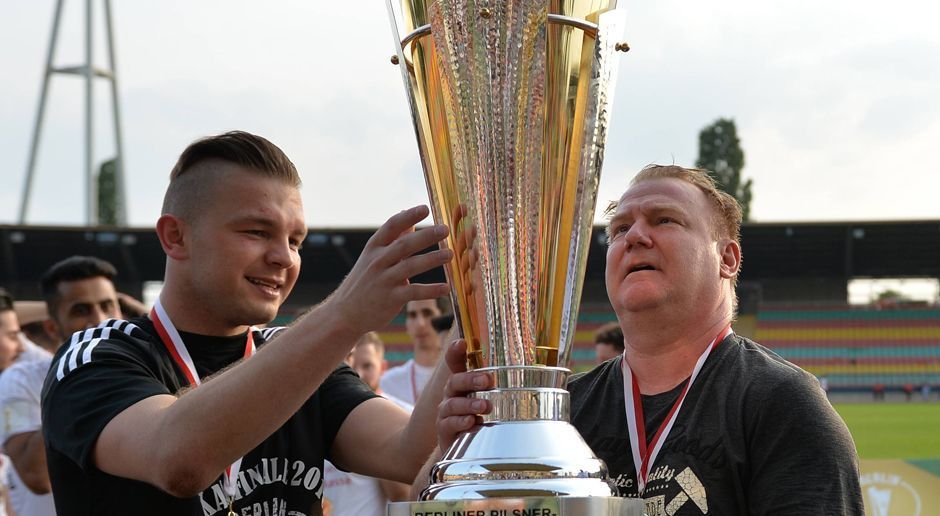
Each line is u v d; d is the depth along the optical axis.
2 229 33.16
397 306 1.37
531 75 1.33
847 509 1.82
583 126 1.34
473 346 1.39
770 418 1.91
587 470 1.26
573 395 2.31
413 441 1.98
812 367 40.44
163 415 1.65
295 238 2.16
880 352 40.69
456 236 1.37
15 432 4.61
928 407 37.47
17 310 6.60
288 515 2.16
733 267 2.21
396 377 7.07
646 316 2.08
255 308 2.11
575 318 1.37
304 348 1.45
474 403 1.31
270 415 1.50
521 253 1.34
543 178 1.34
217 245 2.07
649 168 2.22
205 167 2.10
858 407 37.84
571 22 1.34
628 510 1.22
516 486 1.21
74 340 2.09
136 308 5.88
